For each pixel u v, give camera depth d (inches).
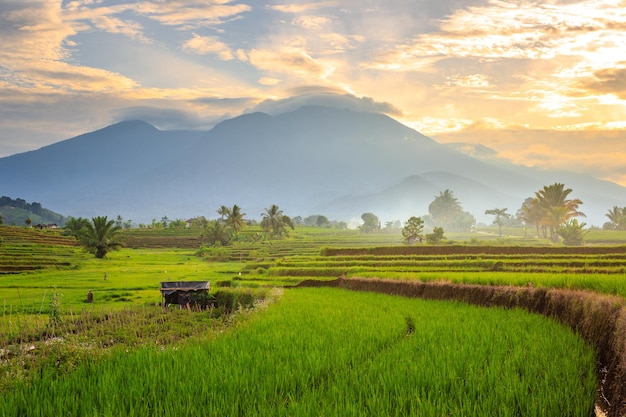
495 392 510.6
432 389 522.6
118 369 640.4
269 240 6181.1
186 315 1517.0
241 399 523.8
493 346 703.7
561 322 930.7
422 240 4648.1
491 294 1266.0
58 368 690.8
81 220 5949.8
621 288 892.0
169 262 4062.5
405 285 1657.2
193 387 553.6
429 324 923.4
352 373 592.7
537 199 5265.8
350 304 1352.1
